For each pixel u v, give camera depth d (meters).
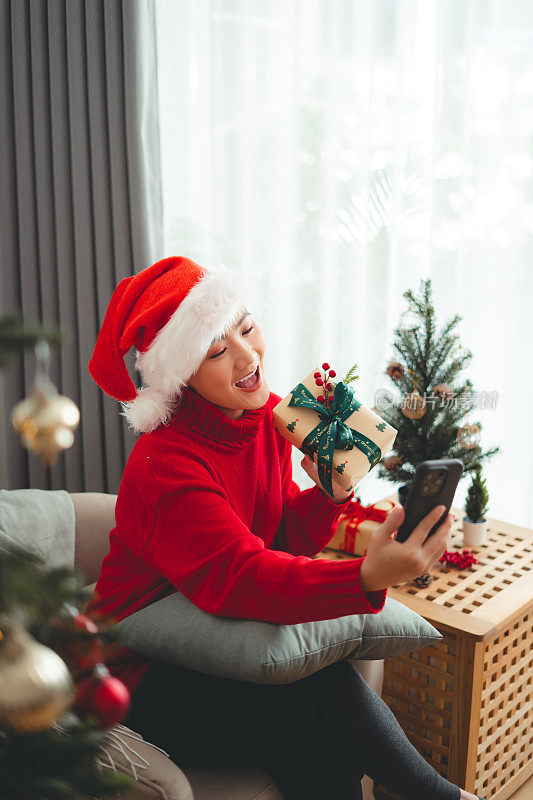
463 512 1.83
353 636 1.16
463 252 1.91
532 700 1.59
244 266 2.15
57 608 0.59
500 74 1.82
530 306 1.88
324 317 2.08
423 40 1.88
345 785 1.14
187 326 1.16
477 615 1.37
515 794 1.59
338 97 1.96
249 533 1.13
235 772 1.14
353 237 2.03
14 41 2.13
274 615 1.06
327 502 1.34
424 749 1.47
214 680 1.17
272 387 2.20
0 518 1.41
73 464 2.34
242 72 2.04
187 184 2.19
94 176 2.11
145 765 0.94
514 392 1.93
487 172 1.87
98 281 2.17
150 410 1.21
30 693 0.60
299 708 1.13
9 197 2.25
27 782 0.59
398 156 1.92
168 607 1.16
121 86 2.02
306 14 1.93
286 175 2.07
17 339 0.62
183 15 2.08
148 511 1.19
